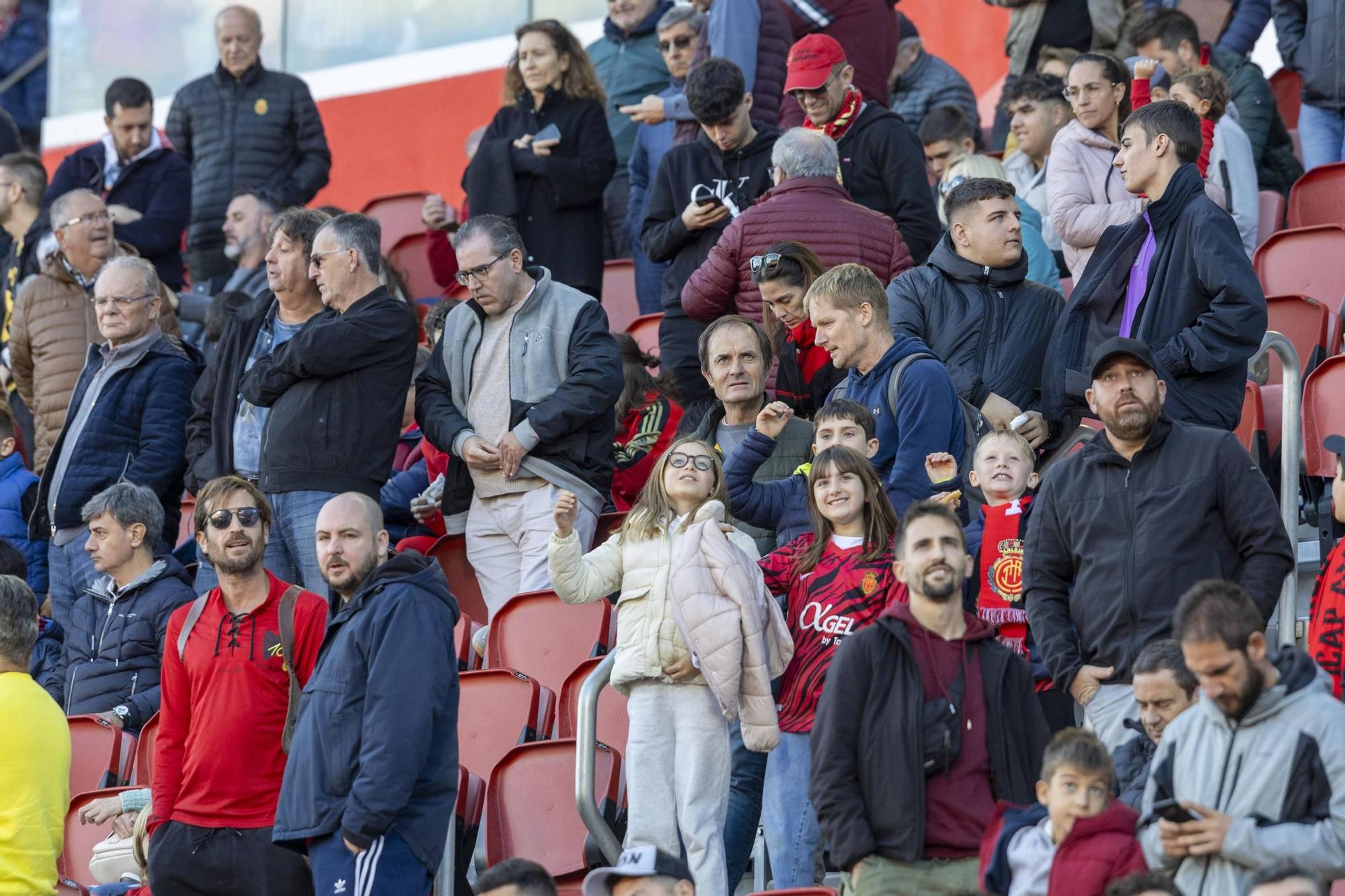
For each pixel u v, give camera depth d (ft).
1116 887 51.13
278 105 146.72
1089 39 133.18
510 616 90.79
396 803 67.05
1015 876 56.03
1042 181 118.01
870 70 115.85
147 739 92.12
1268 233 119.85
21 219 137.90
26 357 116.47
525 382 92.58
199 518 77.05
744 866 74.79
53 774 76.28
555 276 113.91
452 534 97.19
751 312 93.86
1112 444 67.10
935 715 60.13
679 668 71.10
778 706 71.97
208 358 133.08
